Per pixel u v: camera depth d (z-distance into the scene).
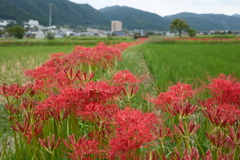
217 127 1.88
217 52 16.17
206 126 2.70
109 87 2.13
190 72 6.97
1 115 4.38
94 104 1.89
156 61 10.17
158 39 39.16
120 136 1.46
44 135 2.40
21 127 2.10
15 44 41.31
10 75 9.73
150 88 5.84
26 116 2.12
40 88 2.82
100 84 2.06
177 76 6.55
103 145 1.93
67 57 6.62
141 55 16.62
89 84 2.12
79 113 1.95
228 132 2.13
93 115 1.87
